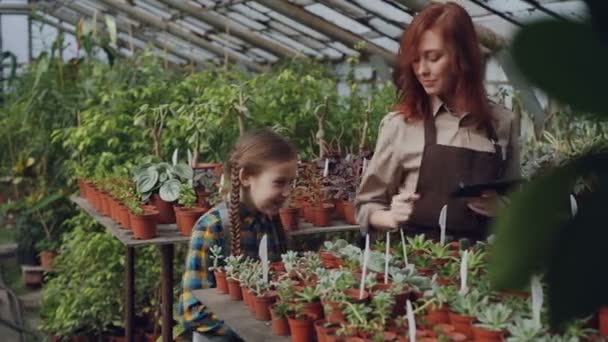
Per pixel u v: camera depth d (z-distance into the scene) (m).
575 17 0.30
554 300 0.29
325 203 3.76
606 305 0.29
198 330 2.24
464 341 1.52
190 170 3.86
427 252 2.09
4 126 7.03
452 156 2.20
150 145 4.75
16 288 6.55
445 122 2.25
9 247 7.70
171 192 3.69
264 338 1.78
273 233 2.35
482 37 3.51
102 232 4.96
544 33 0.29
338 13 6.22
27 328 5.41
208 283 2.27
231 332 2.24
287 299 1.80
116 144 4.80
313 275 2.01
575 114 0.29
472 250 1.94
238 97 4.42
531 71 0.29
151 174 3.77
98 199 4.26
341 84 7.38
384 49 6.62
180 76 5.98
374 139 4.62
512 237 0.30
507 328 1.47
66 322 4.54
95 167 4.95
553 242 0.29
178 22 9.06
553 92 0.29
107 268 4.46
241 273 2.02
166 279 3.42
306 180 4.01
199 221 2.31
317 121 4.68
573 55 0.29
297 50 8.00
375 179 2.36
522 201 0.30
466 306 1.59
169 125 4.41
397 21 5.99
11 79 7.88
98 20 10.52
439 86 2.15
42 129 6.27
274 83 4.75
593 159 0.30
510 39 0.29
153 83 5.23
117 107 5.04
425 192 2.25
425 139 2.25
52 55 6.76
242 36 8.06
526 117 3.84
